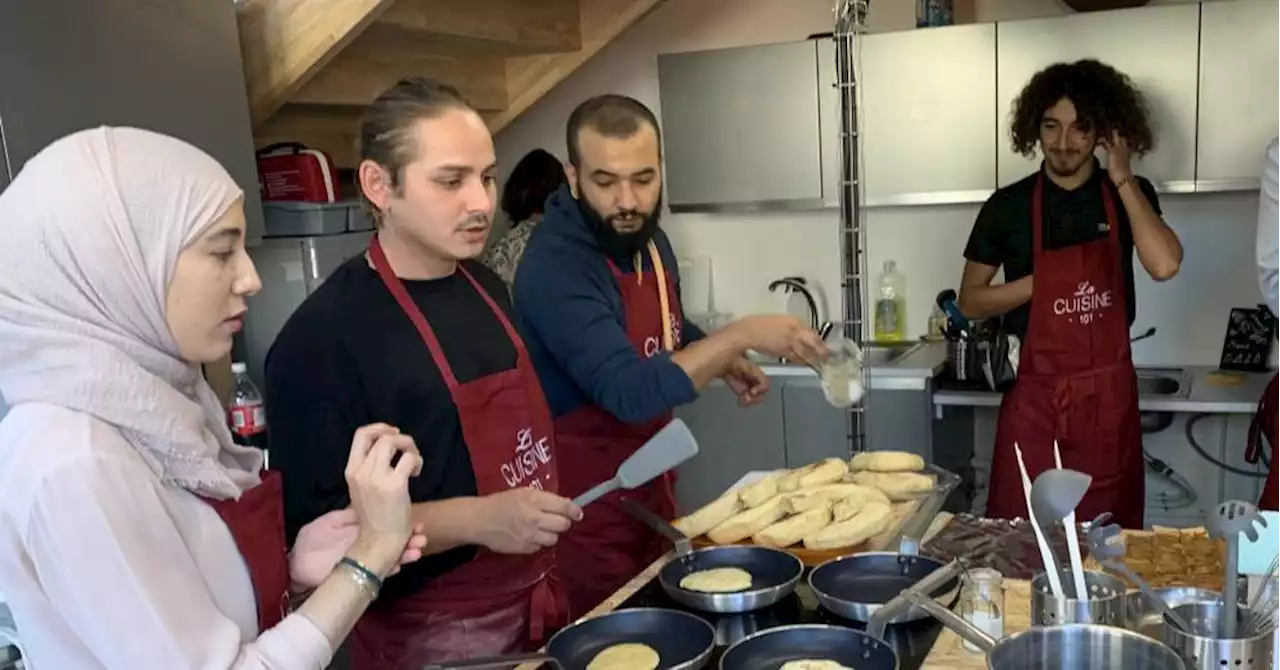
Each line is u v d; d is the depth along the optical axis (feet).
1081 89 9.23
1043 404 9.41
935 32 10.59
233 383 8.38
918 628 4.76
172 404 3.51
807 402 11.32
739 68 11.41
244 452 4.08
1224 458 11.05
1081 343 9.27
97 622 3.22
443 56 11.20
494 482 5.49
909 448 10.73
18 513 3.20
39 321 3.30
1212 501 11.16
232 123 8.09
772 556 5.59
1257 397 9.94
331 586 3.84
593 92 13.46
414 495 5.31
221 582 3.72
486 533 5.06
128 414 3.38
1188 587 4.56
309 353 5.16
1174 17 9.83
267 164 9.17
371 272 5.44
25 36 6.35
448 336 5.46
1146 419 10.84
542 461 5.82
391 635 5.44
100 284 3.32
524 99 12.37
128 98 7.09
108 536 3.20
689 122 11.78
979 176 10.73
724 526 6.12
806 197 11.46
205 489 3.67
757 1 12.66
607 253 6.68
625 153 6.32
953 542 5.88
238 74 8.15
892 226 12.39
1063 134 9.29
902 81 10.77
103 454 3.26
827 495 6.37
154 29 7.31
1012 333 10.07
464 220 5.16
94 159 3.33
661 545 6.96
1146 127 9.56
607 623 4.95
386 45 10.28
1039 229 9.68
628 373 6.13
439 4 9.59
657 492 6.98
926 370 10.58
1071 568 4.54
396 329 5.31
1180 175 10.11
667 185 12.07
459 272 5.82
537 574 5.64
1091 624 3.90
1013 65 10.40
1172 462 11.27
